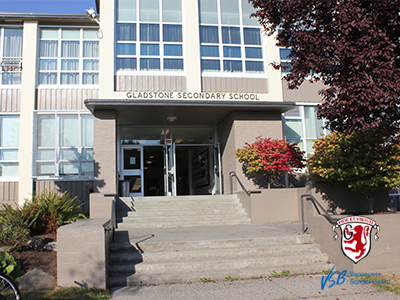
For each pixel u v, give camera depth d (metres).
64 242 5.79
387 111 6.88
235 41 13.41
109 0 12.63
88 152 13.39
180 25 13.17
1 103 13.24
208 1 13.51
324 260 7.21
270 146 11.34
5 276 4.60
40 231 7.94
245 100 12.86
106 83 12.16
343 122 7.95
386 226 6.80
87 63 14.02
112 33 12.47
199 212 10.97
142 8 13.05
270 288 5.84
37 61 13.69
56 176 12.90
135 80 12.48
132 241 7.52
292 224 10.08
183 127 14.91
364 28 6.51
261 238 7.71
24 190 12.82
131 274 6.34
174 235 8.30
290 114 14.16
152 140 14.64
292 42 7.43
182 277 6.25
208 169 14.87
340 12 6.55
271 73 13.26
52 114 13.49
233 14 13.59
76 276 5.74
